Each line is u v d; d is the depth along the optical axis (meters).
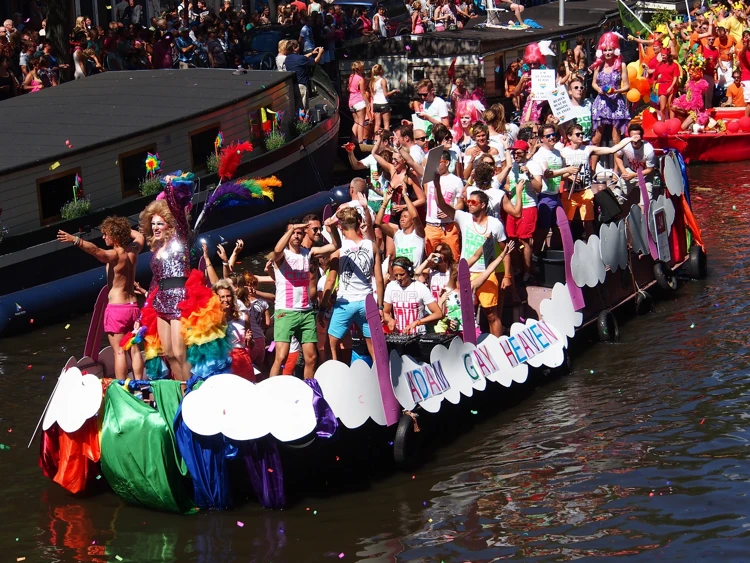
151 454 12.84
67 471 13.55
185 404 12.66
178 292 13.59
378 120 32.78
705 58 35.97
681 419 15.09
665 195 21.53
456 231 17.72
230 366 13.13
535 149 20.33
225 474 12.98
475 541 12.13
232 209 25.84
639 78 34.81
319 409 12.95
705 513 12.48
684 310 19.92
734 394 15.81
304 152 28.28
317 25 36.44
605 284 19.19
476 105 29.73
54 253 21.77
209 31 34.31
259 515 12.95
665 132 32.66
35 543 12.43
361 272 14.12
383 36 41.41
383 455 14.30
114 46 30.62
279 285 13.98
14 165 21.16
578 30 38.28
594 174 20.52
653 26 41.22
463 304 15.23
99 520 12.99
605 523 12.37
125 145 23.30
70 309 21.47
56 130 23.55
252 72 28.22
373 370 13.66
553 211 18.72
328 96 32.91
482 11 47.84
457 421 15.65
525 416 15.70
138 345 14.23
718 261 22.77
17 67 29.33
